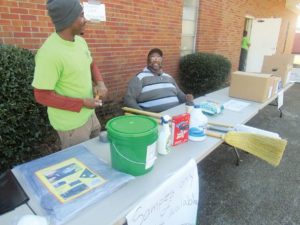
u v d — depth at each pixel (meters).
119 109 3.97
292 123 4.25
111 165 1.26
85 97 1.60
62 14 1.34
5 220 0.92
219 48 6.58
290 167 2.80
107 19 3.48
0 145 2.08
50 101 1.41
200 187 2.39
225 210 2.08
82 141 1.70
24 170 1.21
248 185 2.45
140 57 4.21
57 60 1.38
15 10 2.53
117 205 1.02
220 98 2.79
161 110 2.65
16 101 2.07
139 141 1.12
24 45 2.67
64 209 0.96
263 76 2.60
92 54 3.43
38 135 2.34
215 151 3.12
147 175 1.23
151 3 4.12
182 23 5.16
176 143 1.55
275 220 1.98
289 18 11.77
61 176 1.16
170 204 1.22
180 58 5.25
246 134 1.61
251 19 8.46
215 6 5.84
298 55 14.44
